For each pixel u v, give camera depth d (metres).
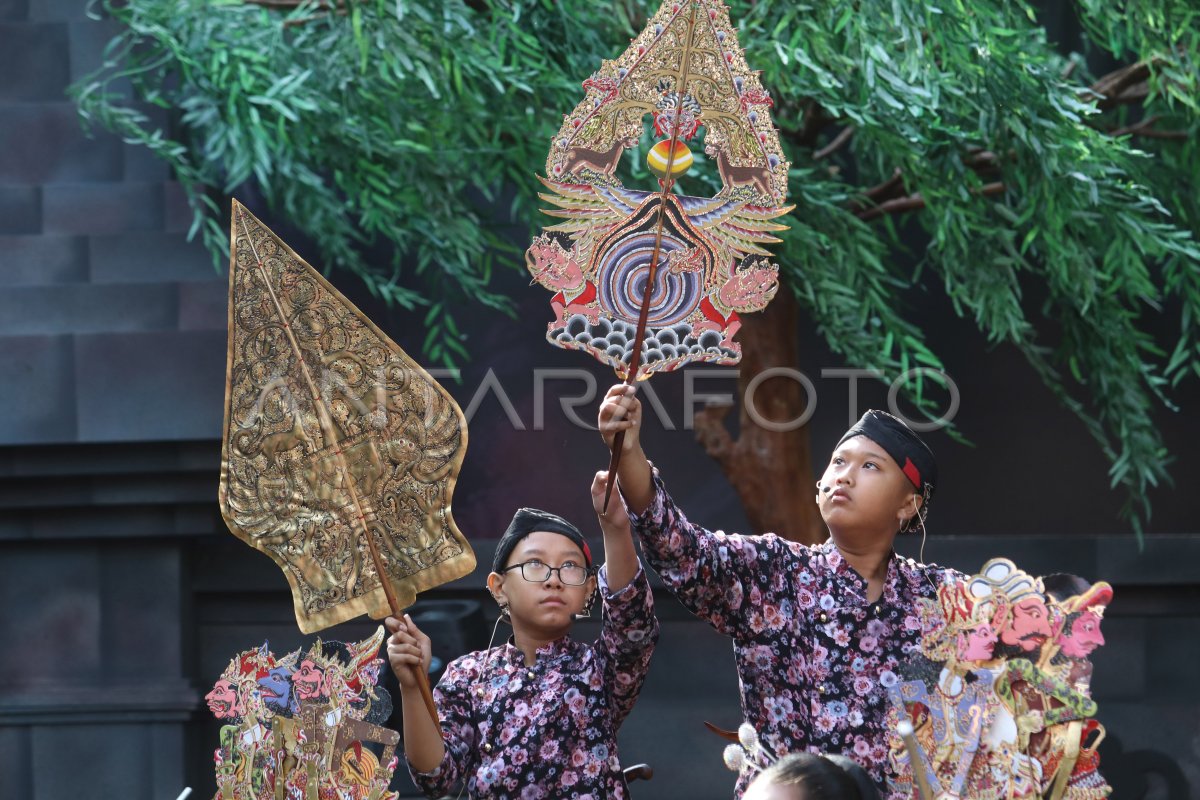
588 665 7.01
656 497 5.94
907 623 6.21
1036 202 12.63
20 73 15.27
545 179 6.01
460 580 16.34
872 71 11.60
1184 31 12.38
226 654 16.34
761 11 11.80
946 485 17.30
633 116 6.05
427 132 13.32
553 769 6.80
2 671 15.56
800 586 6.31
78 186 15.22
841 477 6.27
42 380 14.99
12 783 15.34
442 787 6.38
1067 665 5.68
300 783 6.07
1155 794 16.23
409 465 6.30
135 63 13.91
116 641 15.62
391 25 12.18
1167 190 14.29
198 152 15.09
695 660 16.33
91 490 15.24
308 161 13.95
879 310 13.10
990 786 5.58
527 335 17.25
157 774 15.35
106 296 15.12
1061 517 17.30
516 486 17.08
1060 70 13.27
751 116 6.10
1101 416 14.75
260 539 6.17
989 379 17.31
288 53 13.16
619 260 6.02
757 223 6.06
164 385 14.98
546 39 12.76
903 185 14.27
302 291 6.32
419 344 17.22
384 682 13.27
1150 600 16.48
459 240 13.59
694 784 16.16
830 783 4.71
